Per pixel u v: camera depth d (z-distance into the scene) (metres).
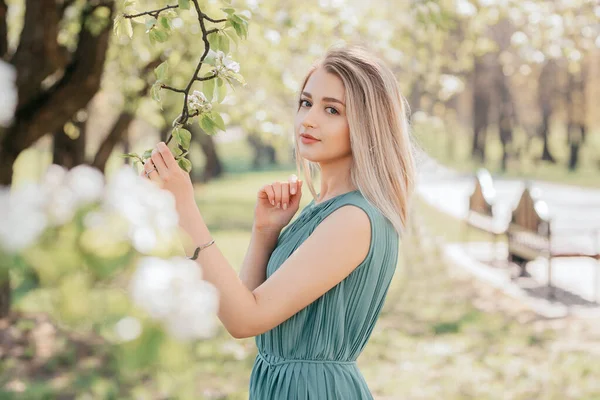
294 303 1.99
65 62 6.72
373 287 2.16
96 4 6.36
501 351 7.17
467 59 8.39
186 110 1.98
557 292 9.66
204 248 1.86
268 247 2.48
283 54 7.28
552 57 8.00
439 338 7.73
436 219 17.50
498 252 12.80
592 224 16.09
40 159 17.03
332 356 2.19
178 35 5.44
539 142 44.62
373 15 7.72
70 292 0.66
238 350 7.06
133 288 0.70
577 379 6.23
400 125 2.27
